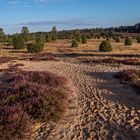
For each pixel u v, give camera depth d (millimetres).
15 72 21000
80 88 15797
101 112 10852
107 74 20609
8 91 12172
